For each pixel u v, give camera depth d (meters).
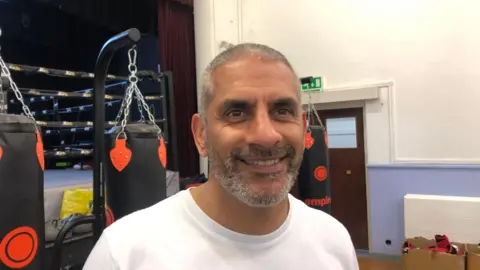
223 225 0.87
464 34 3.90
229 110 0.80
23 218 1.40
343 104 4.55
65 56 5.79
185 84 4.93
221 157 0.81
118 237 0.86
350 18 4.46
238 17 5.03
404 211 4.04
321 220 1.03
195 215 0.89
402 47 4.19
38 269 1.47
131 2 5.17
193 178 3.96
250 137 0.78
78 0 4.52
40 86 5.55
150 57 5.58
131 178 1.87
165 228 0.88
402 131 4.21
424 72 4.09
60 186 3.01
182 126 4.86
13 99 4.56
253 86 0.80
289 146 0.82
